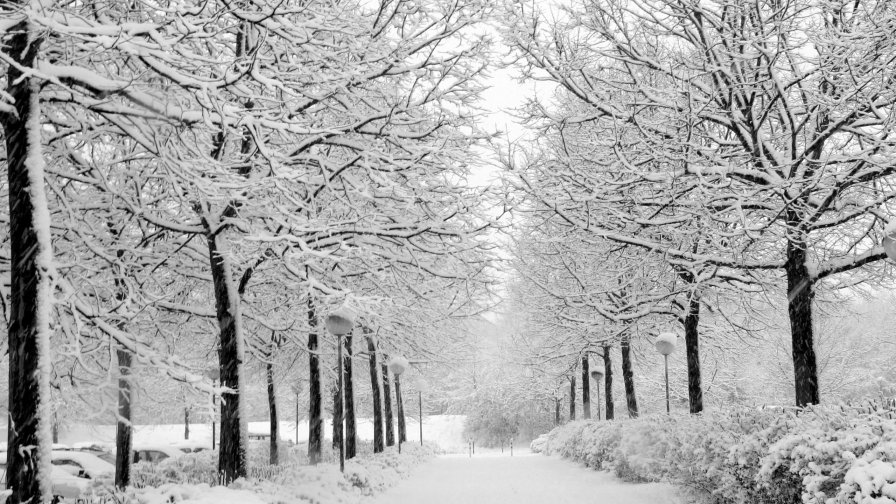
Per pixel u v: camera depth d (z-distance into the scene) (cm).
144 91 692
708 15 1140
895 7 969
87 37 614
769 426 779
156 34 668
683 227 1138
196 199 872
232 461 966
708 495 945
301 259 1019
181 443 2733
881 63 971
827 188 1010
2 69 753
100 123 861
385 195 1025
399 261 1100
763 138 1130
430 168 1041
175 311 1173
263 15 759
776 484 709
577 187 1193
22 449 604
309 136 962
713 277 1195
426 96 1002
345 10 1017
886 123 930
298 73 916
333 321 1115
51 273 644
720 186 1028
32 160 648
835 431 643
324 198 1078
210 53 1007
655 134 1164
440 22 970
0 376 1094
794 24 1060
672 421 1160
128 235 1127
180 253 1171
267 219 1039
